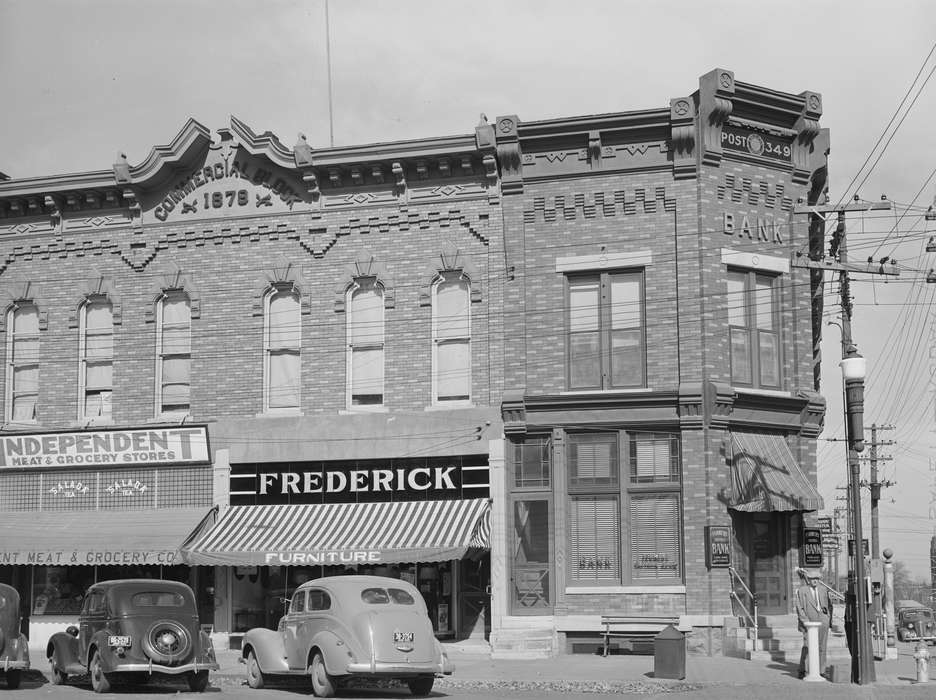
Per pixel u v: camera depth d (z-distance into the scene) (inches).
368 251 1208.8
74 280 1291.8
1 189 1296.8
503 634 1096.2
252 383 1224.2
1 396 1304.1
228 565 1178.0
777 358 1159.6
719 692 842.8
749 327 1144.8
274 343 1233.4
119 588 842.8
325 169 1214.9
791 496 1091.3
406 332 1190.9
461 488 1152.8
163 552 1162.6
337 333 1208.2
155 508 1234.0
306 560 1112.2
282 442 1203.2
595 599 1107.9
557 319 1151.0
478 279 1173.7
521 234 1168.2
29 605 1261.1
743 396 1112.8
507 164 1168.8
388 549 1094.4
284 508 1194.6
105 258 1284.4
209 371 1238.9
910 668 1060.5
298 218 1230.3
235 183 1253.7
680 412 1102.4
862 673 887.7
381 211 1208.2
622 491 1117.1
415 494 1165.7
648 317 1128.2
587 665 1015.6
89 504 1257.4
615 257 1141.7
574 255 1153.4
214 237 1252.5
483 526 1111.0
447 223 1188.5
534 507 1140.5
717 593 1078.4
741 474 1093.8
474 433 1151.6
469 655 1106.1
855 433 920.9
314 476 1195.3
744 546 1115.3
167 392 1257.4
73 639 885.2
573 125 1144.8
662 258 1130.0
